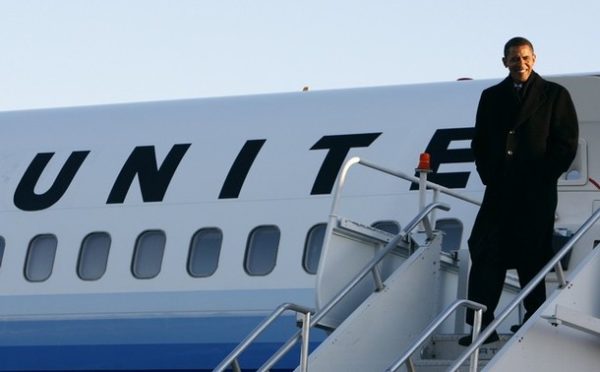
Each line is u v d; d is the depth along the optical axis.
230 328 25.61
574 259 21.91
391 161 25.70
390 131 26.38
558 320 13.91
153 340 26.47
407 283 16.77
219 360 25.59
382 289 16.50
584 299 14.65
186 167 27.83
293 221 25.88
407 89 27.55
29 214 28.98
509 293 19.83
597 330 13.82
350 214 25.28
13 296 28.38
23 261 28.58
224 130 28.23
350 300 16.78
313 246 25.48
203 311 26.06
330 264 16.52
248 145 27.52
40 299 28.08
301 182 26.27
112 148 29.22
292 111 27.97
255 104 28.72
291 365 24.61
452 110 26.44
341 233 16.72
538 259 15.75
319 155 26.55
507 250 15.89
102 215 28.16
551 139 15.88
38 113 31.44
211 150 27.89
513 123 15.88
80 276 27.89
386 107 27.05
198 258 26.66
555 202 15.88
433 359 16.75
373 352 16.25
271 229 26.08
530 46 15.92
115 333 26.98
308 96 28.39
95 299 27.45
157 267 27.03
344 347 15.96
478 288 15.83
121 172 28.56
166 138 28.75
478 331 14.84
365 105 27.31
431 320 17.02
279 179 26.53
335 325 16.56
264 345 25.09
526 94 15.95
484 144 16.23
